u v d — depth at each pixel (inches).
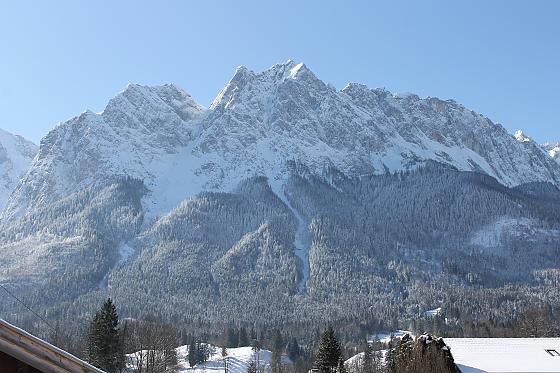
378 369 3809.1
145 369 3272.6
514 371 2335.1
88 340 3002.0
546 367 2363.4
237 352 5959.6
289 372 5147.6
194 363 5364.2
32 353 408.2
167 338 3863.2
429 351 2100.1
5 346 401.7
